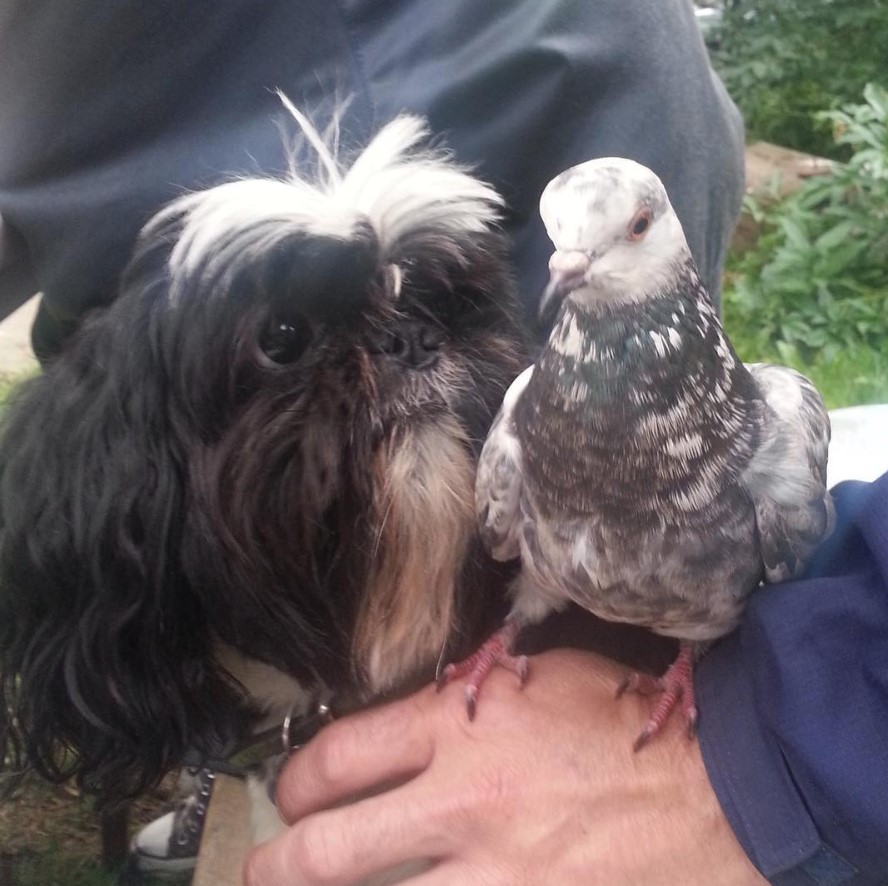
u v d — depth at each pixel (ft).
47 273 1.34
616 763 1.13
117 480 1.11
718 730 1.08
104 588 1.13
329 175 1.14
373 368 1.10
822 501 1.05
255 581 1.09
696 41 1.68
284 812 1.24
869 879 0.98
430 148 1.27
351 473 1.09
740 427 0.99
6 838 1.92
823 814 0.98
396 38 1.32
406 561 1.14
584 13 1.42
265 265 1.04
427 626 1.20
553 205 0.93
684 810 1.09
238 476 1.07
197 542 1.10
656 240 0.92
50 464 1.16
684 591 1.02
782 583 1.06
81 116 1.28
